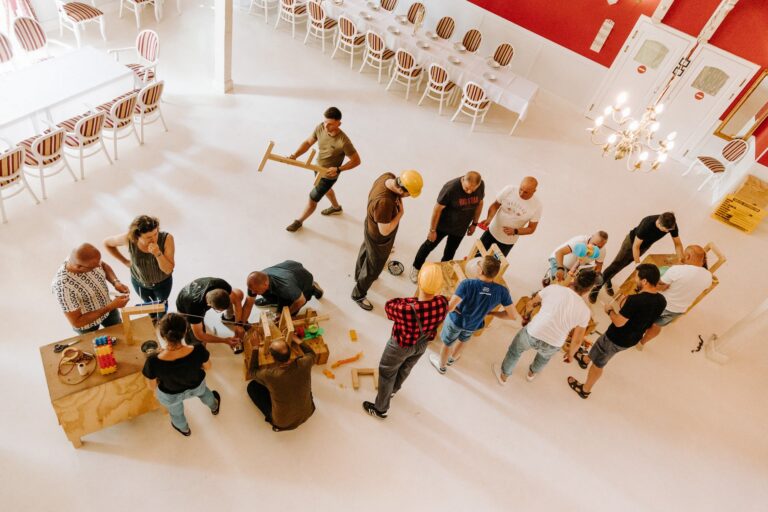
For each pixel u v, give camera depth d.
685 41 7.70
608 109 5.04
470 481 3.98
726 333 5.27
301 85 7.91
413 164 7.00
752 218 7.10
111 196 5.40
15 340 4.07
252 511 3.54
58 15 7.48
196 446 3.76
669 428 4.67
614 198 7.37
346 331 4.74
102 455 3.60
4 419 3.64
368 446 4.02
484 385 4.65
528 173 7.44
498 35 9.16
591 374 4.60
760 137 7.44
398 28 8.38
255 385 3.94
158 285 3.89
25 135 5.84
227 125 6.76
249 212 5.65
